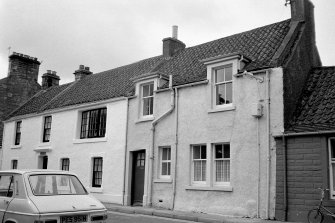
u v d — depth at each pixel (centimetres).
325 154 1226
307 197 1242
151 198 1711
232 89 1507
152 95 1856
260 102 1403
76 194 798
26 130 2650
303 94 1477
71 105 2264
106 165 1978
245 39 1797
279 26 1719
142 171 1831
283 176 1302
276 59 1402
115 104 2009
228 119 1489
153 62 2252
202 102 1592
